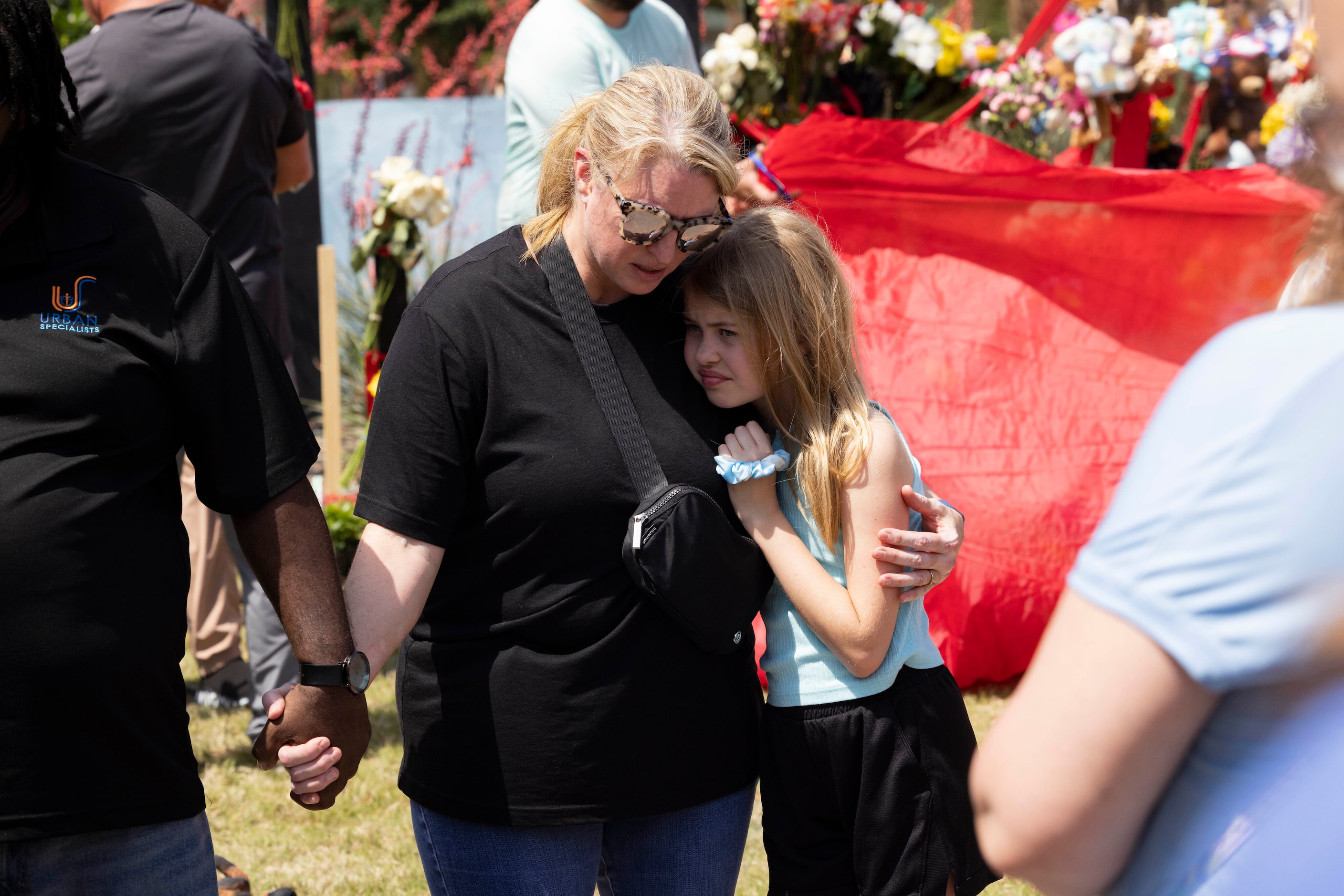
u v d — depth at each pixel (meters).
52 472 1.46
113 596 1.48
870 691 1.79
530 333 1.68
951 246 4.06
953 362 4.00
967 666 3.97
